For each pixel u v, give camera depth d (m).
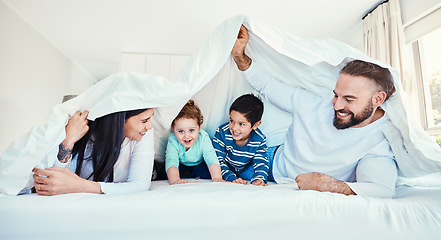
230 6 3.21
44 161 0.80
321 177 0.92
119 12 3.36
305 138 1.31
